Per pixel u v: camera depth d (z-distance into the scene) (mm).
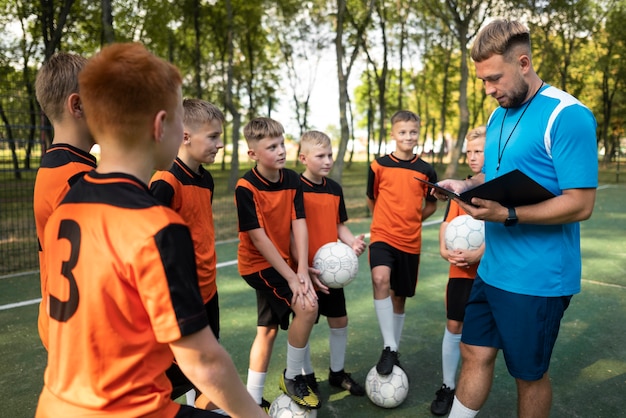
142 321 1146
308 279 2670
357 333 4039
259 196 2719
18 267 6277
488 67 2047
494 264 2170
